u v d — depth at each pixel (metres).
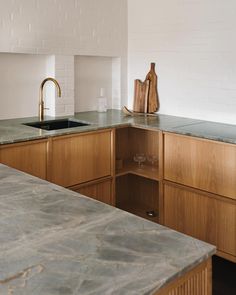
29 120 3.29
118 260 0.94
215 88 3.29
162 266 0.92
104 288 0.82
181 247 1.01
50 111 3.54
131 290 0.82
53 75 3.43
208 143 2.71
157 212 3.62
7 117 3.34
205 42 3.30
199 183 2.82
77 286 0.83
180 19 3.45
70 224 1.16
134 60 3.90
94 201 1.36
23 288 0.82
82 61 3.77
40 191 1.47
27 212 1.25
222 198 2.68
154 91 3.74
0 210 1.27
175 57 3.54
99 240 1.05
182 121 3.33
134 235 1.08
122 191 3.88
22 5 3.11
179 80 3.54
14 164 2.58
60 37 3.40
